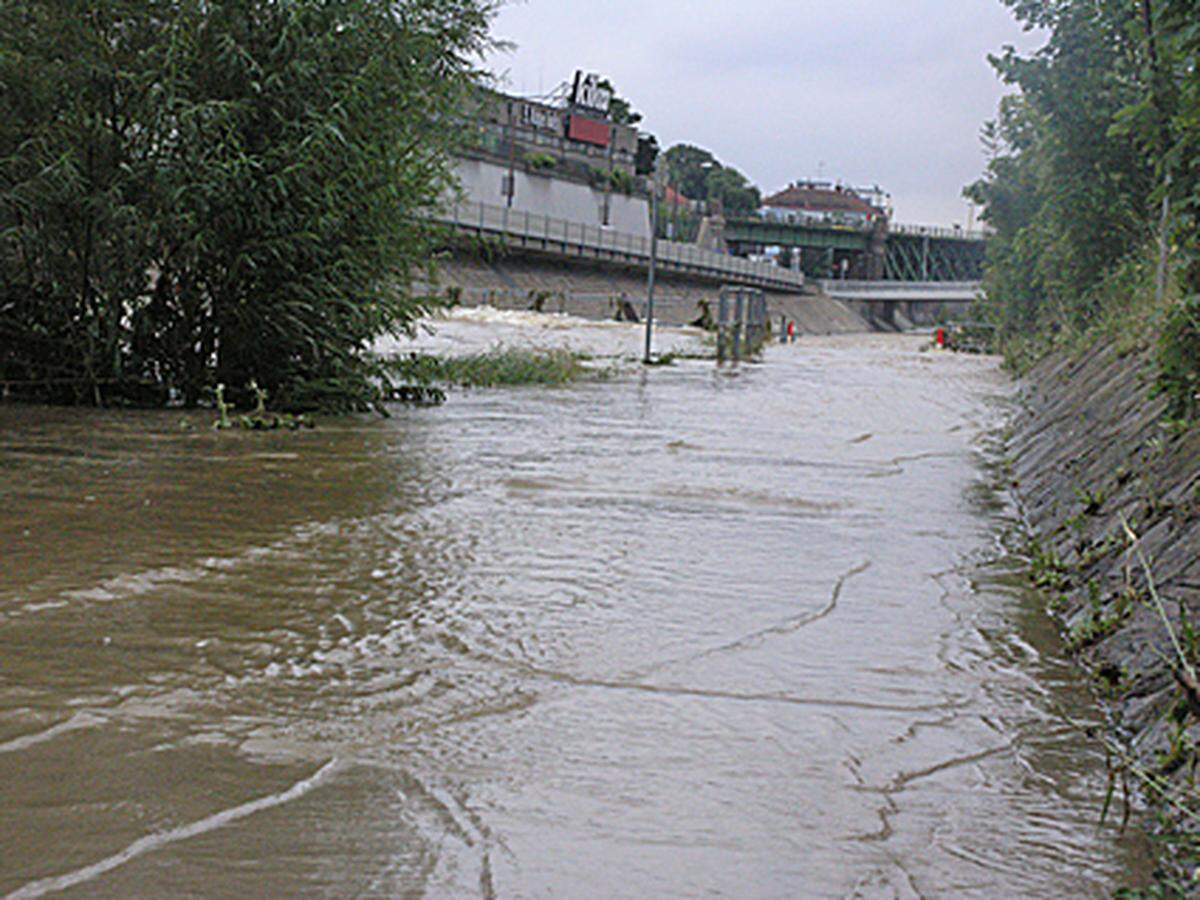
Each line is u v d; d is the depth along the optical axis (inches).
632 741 167.0
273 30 557.6
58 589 232.7
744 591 259.0
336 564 264.4
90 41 530.3
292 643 205.2
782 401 766.5
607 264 3262.8
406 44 597.6
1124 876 132.3
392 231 612.1
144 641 202.1
